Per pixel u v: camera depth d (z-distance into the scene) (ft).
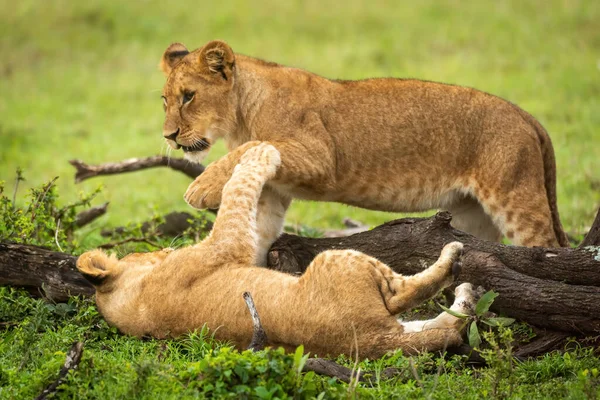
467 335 29.22
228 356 25.23
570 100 79.25
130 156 73.51
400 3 117.60
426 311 33.55
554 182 38.93
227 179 34.17
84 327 30.58
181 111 36.83
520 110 38.34
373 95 37.22
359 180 37.01
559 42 98.17
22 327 30.78
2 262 32.99
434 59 97.25
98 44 108.58
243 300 28.35
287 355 25.09
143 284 30.19
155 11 116.98
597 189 56.90
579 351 28.58
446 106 37.19
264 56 101.40
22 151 76.54
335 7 116.78
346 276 27.68
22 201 60.44
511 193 36.45
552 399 25.23
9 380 26.08
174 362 27.48
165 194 63.62
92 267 30.48
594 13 106.83
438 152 37.01
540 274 30.35
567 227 49.78
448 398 25.18
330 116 36.65
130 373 25.82
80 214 46.11
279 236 35.53
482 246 31.19
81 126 84.17
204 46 36.27
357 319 27.50
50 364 26.22
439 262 28.32
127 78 98.89
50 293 33.01
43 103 91.04
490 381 25.79
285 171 35.04
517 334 30.14
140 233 42.22
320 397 23.98
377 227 33.12
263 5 118.93
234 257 30.12
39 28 111.96
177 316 29.25
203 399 24.34
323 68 95.96
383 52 99.76
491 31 104.42
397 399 24.82
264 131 36.40
